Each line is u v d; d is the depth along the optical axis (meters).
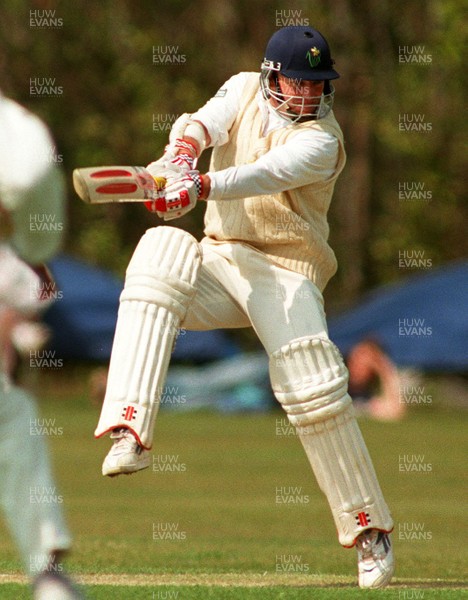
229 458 59.22
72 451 60.88
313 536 33.53
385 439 71.69
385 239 116.00
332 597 19.38
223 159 22.27
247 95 22.09
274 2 116.94
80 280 105.62
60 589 13.25
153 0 118.19
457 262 117.56
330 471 22.14
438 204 116.44
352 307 116.31
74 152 116.44
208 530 34.31
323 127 21.59
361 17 113.94
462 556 28.92
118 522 35.50
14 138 12.91
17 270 13.67
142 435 20.70
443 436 74.38
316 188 22.00
